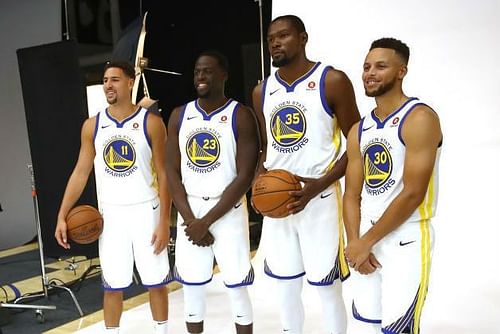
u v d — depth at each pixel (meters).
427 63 3.43
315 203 2.30
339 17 3.68
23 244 5.92
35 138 4.00
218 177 2.45
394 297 1.96
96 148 2.62
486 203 3.25
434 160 1.88
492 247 3.22
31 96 3.96
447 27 3.37
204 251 2.52
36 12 5.82
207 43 6.39
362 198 2.08
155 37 6.71
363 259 1.97
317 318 3.22
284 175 2.23
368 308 2.10
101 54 5.85
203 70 2.42
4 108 5.91
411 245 1.95
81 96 3.76
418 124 1.86
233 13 6.14
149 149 2.60
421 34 3.44
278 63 2.26
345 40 3.66
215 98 2.47
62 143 3.86
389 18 3.53
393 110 1.96
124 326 3.23
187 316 2.62
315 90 2.25
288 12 3.85
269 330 3.09
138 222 2.58
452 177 3.34
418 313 1.98
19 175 5.93
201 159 2.46
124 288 2.63
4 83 5.90
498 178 3.22
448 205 3.35
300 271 2.40
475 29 3.29
